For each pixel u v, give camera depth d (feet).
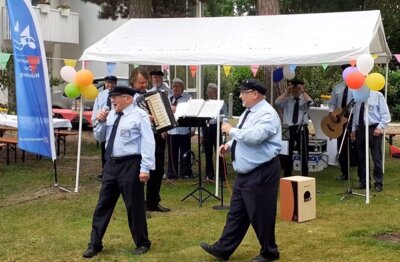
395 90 70.03
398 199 26.09
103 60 27.53
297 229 20.98
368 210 23.95
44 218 22.62
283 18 28.96
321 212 23.76
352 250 18.26
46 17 61.41
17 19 25.59
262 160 15.81
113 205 17.79
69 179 31.24
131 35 29.19
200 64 26.25
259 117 15.69
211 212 23.67
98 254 17.83
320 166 34.99
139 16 39.70
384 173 33.71
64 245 18.95
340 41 25.66
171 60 26.61
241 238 16.83
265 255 16.60
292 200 22.16
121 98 16.90
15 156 36.96
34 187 28.99
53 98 54.75
